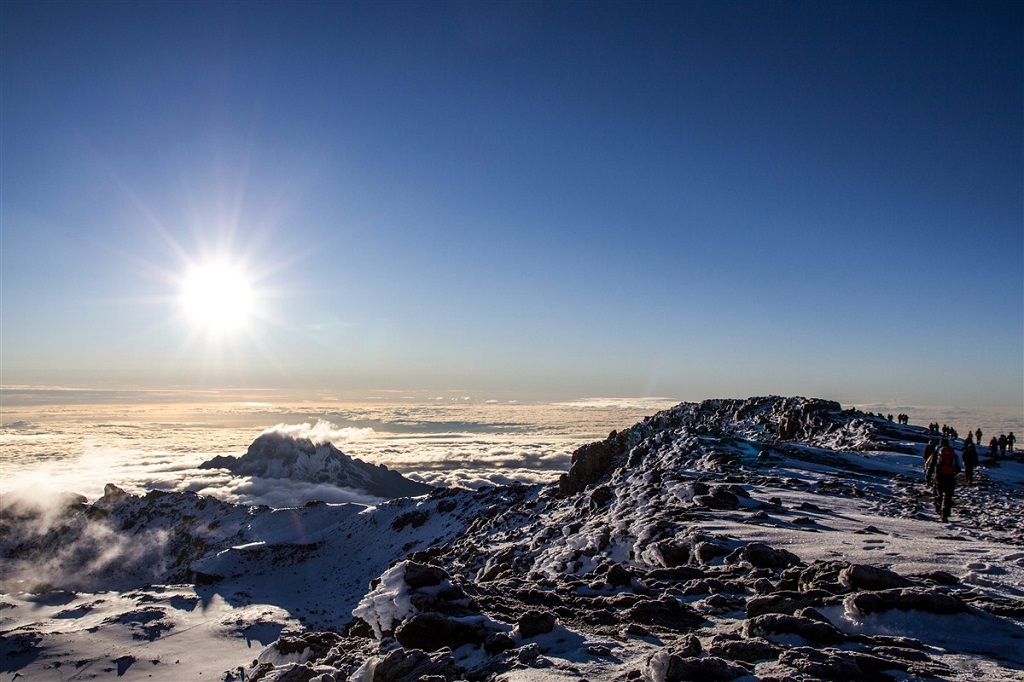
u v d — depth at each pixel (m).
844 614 8.63
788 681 6.29
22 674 62.56
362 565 129.38
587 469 60.72
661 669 6.80
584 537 20.05
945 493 20.95
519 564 21.62
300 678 8.44
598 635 9.16
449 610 10.35
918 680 6.39
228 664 66.56
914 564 11.48
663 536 17.06
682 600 11.10
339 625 99.50
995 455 52.94
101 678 61.59
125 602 107.12
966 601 9.00
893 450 50.88
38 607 102.62
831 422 65.06
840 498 26.81
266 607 109.25
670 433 57.75
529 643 8.73
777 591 10.30
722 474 33.84
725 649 7.70
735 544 14.82
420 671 8.00
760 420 73.19
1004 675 6.44
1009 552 12.35
